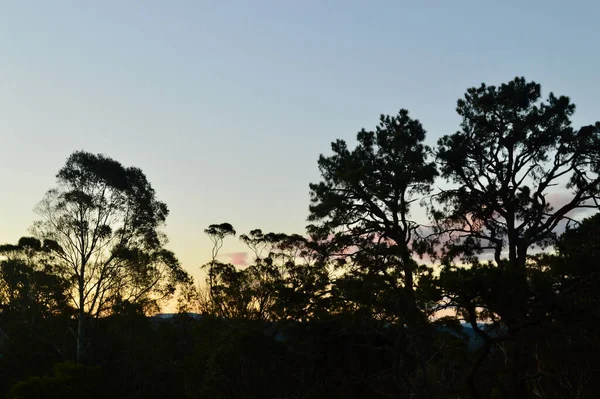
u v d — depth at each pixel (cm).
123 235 4544
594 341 2455
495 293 1839
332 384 3169
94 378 3488
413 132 3198
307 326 3111
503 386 2612
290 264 4550
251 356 3216
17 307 5128
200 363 3778
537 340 2300
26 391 3152
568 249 2062
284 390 3328
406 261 2647
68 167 4444
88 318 4562
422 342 2512
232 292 4569
